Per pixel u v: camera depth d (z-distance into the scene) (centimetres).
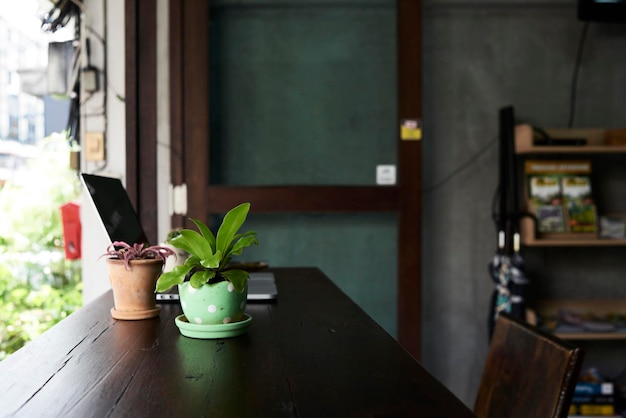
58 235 429
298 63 297
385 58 298
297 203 291
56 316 400
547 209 301
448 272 321
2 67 454
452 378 321
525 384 112
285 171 297
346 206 293
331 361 90
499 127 314
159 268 123
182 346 99
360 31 298
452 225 320
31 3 314
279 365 88
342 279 300
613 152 303
